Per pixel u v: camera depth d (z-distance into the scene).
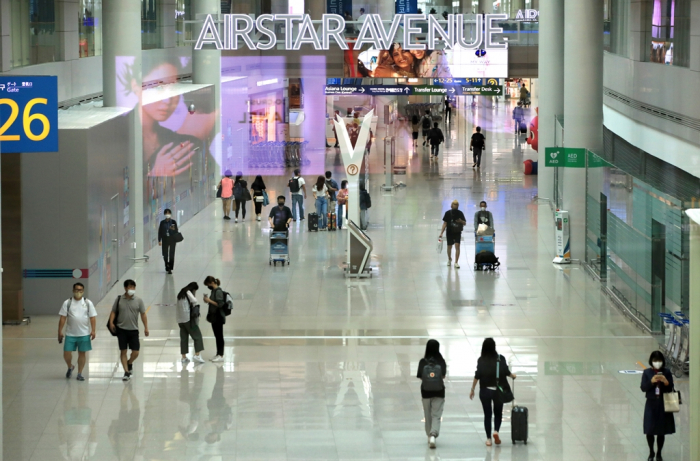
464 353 19.00
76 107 27.92
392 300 23.44
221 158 40.97
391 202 37.75
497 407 14.12
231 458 13.59
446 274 26.22
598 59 27.95
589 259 26.62
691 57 27.67
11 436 14.44
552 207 36.59
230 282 25.31
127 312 17.22
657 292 20.08
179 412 15.54
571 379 17.36
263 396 16.36
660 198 19.50
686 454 13.77
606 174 24.28
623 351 19.19
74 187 21.78
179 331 20.62
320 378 17.39
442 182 43.03
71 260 21.92
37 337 20.12
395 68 44.16
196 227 33.28
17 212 21.12
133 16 27.47
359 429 14.77
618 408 15.77
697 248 12.06
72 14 30.12
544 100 37.50
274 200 37.91
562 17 37.19
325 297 23.73
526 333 20.52
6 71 23.58
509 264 27.47
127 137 26.53
